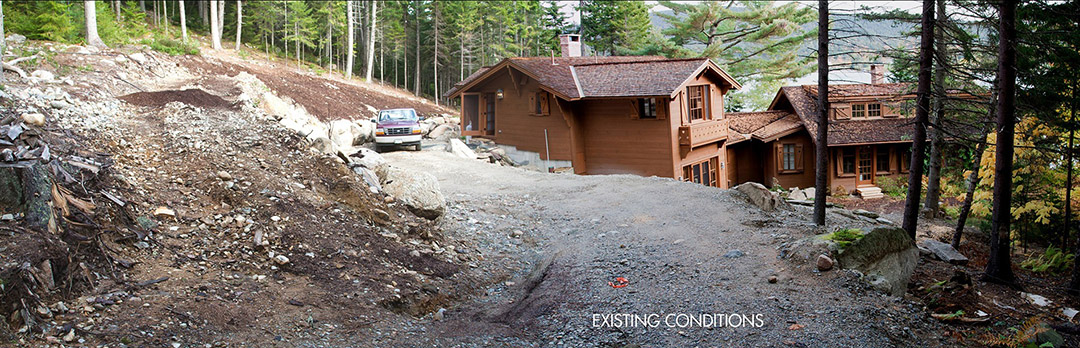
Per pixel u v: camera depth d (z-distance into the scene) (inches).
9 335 203.5
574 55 1229.1
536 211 567.5
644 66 952.9
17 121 381.7
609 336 292.0
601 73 952.3
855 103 1224.2
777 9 1561.3
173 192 367.6
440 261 378.6
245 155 454.9
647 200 594.2
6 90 477.4
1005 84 431.2
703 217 521.7
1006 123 435.2
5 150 285.7
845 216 663.1
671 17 1670.8
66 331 215.2
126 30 1443.2
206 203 364.8
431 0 2447.1
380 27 2488.9
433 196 467.2
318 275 310.0
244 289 277.9
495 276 384.8
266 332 245.9
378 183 466.3
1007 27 425.7
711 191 629.9
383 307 296.5
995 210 449.1
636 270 390.3
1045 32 528.4
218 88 916.6
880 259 397.4
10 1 993.5
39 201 255.9
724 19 1608.0
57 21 962.7
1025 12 546.0
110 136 453.1
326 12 2166.6
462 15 2343.8
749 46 1705.2
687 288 356.2
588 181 717.9
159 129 510.0
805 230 474.3
